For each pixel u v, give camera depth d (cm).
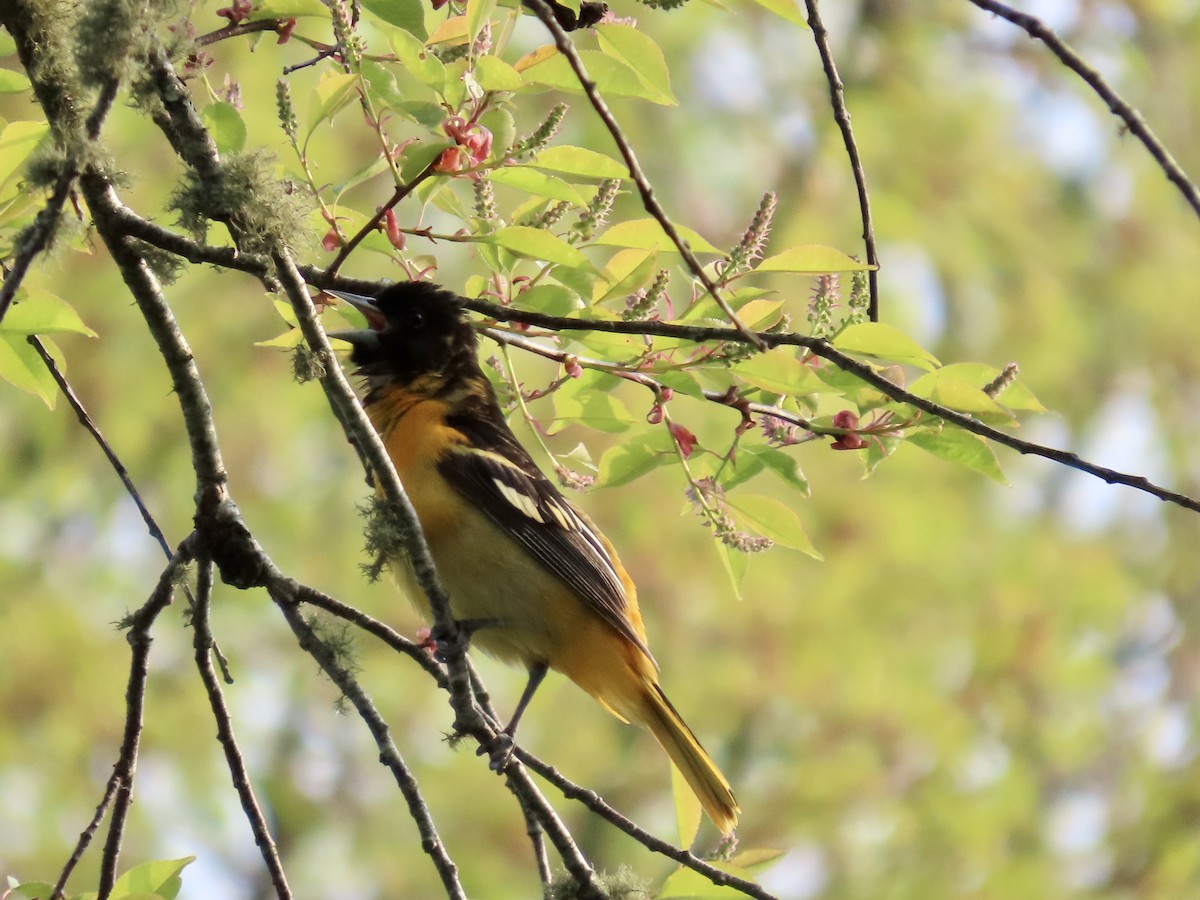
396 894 1460
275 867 515
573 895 533
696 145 1653
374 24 533
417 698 1490
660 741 738
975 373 550
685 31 1684
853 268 534
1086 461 502
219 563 519
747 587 1554
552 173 559
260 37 594
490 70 495
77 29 440
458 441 720
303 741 1500
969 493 1700
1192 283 1836
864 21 1780
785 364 533
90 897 507
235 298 1497
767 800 1554
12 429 1502
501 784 1487
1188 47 1819
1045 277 1762
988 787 1598
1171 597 1831
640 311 572
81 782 1412
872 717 1565
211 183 500
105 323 1468
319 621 525
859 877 1545
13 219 522
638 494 1530
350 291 649
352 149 1315
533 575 715
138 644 512
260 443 1480
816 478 1620
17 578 1474
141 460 1501
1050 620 1653
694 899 536
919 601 1616
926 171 1719
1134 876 1586
